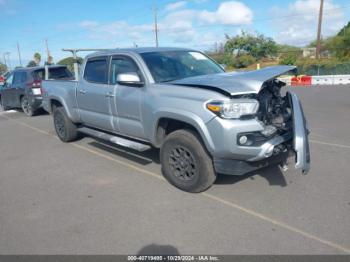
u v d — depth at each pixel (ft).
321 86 64.75
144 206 12.44
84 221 11.50
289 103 13.53
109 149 20.54
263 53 183.93
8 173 17.06
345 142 20.22
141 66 14.98
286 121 13.26
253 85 11.40
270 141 11.94
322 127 24.73
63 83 21.66
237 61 169.89
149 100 14.01
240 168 11.96
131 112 15.34
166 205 12.44
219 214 11.58
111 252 9.68
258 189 13.50
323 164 16.20
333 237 9.90
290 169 15.44
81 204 12.88
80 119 20.61
